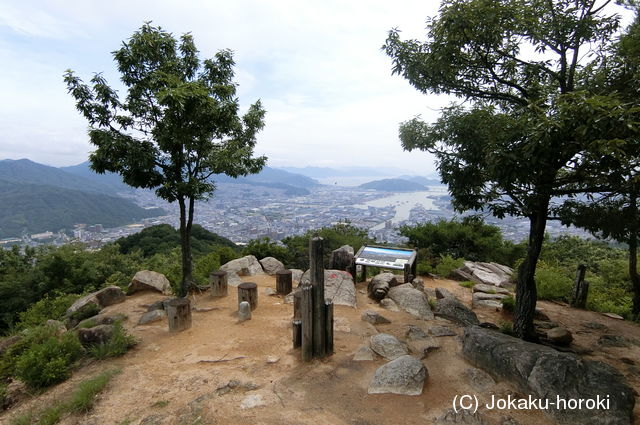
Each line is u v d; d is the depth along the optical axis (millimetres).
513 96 5125
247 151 7164
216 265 9977
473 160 4785
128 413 3387
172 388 3824
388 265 7984
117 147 6121
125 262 18797
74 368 4484
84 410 3479
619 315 8086
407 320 6141
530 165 3750
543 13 4664
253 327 5598
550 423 3072
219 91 7000
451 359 4367
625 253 15078
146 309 6762
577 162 3982
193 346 4953
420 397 3490
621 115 3016
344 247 10648
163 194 6930
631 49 4203
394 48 5324
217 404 3406
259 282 8742
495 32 4391
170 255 20188
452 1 4434
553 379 3293
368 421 3125
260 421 3127
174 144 6492
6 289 15008
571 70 4723
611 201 4742
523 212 4867
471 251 15289
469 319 6402
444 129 5152
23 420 3439
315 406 3357
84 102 6250
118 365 4453
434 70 5043
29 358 4312
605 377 3262
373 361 4293
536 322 6980
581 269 8719
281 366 4211
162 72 5926
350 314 6250
